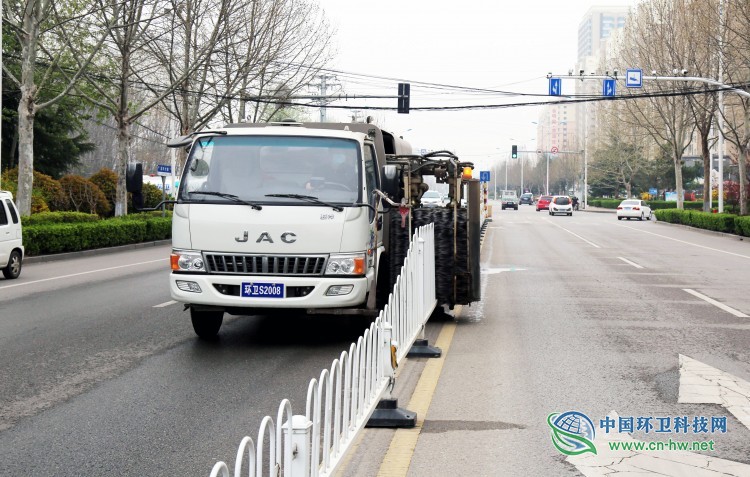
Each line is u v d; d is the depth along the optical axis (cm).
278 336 1077
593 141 11069
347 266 958
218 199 971
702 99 4712
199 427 648
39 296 1502
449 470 546
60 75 3834
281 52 3928
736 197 4969
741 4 3431
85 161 8231
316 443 425
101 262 2352
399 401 730
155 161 9425
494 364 890
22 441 609
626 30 5634
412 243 879
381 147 1202
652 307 1352
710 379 813
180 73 3684
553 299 1459
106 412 692
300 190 975
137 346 998
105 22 2956
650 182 9881
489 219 5497
